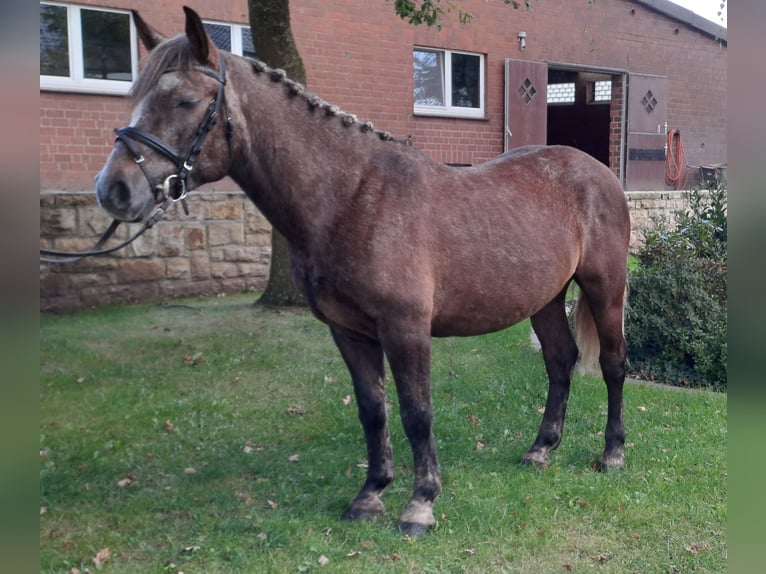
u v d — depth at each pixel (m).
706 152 13.20
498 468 4.07
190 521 3.44
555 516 3.50
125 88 7.76
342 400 5.12
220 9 8.16
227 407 4.95
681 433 4.64
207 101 2.86
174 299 7.80
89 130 7.49
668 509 3.58
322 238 3.06
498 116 10.55
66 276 7.13
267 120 3.04
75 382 5.29
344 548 3.18
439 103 10.11
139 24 3.10
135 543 3.23
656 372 5.92
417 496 3.34
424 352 3.14
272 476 3.96
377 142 3.28
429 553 3.15
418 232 3.16
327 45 8.78
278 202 3.08
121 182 2.70
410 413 3.19
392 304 3.06
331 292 3.10
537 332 4.21
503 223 3.44
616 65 11.73
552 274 3.62
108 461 4.07
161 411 4.82
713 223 6.85
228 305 7.59
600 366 4.14
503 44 10.41
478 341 6.80
